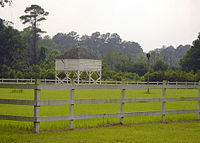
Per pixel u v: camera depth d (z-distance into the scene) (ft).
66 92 123.34
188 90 157.48
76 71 189.98
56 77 197.36
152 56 431.02
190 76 215.10
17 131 34.73
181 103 82.17
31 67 264.31
